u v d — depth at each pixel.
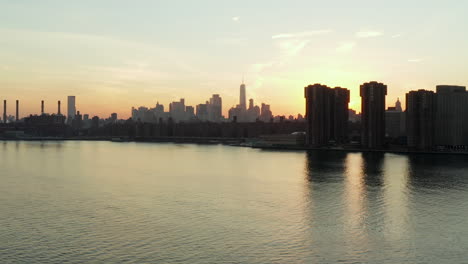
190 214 146.75
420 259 103.00
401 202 168.25
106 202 168.62
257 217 142.50
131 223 134.38
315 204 164.00
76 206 160.38
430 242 115.62
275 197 179.50
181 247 111.38
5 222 135.75
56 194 187.88
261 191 195.62
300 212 150.12
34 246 111.81
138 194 187.88
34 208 156.88
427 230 127.12
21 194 187.88
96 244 113.38
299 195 184.25
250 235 121.69
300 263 100.94
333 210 153.25
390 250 109.38
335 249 110.25
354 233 123.94
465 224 134.12
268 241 116.38
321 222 136.12
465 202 168.25
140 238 118.62
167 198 177.38
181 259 103.06
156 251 108.31
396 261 101.94
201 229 127.62
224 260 102.62
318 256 105.19
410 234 123.19
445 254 106.31
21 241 115.81
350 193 189.12
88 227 129.75
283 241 116.31
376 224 134.00
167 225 131.88
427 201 170.25
